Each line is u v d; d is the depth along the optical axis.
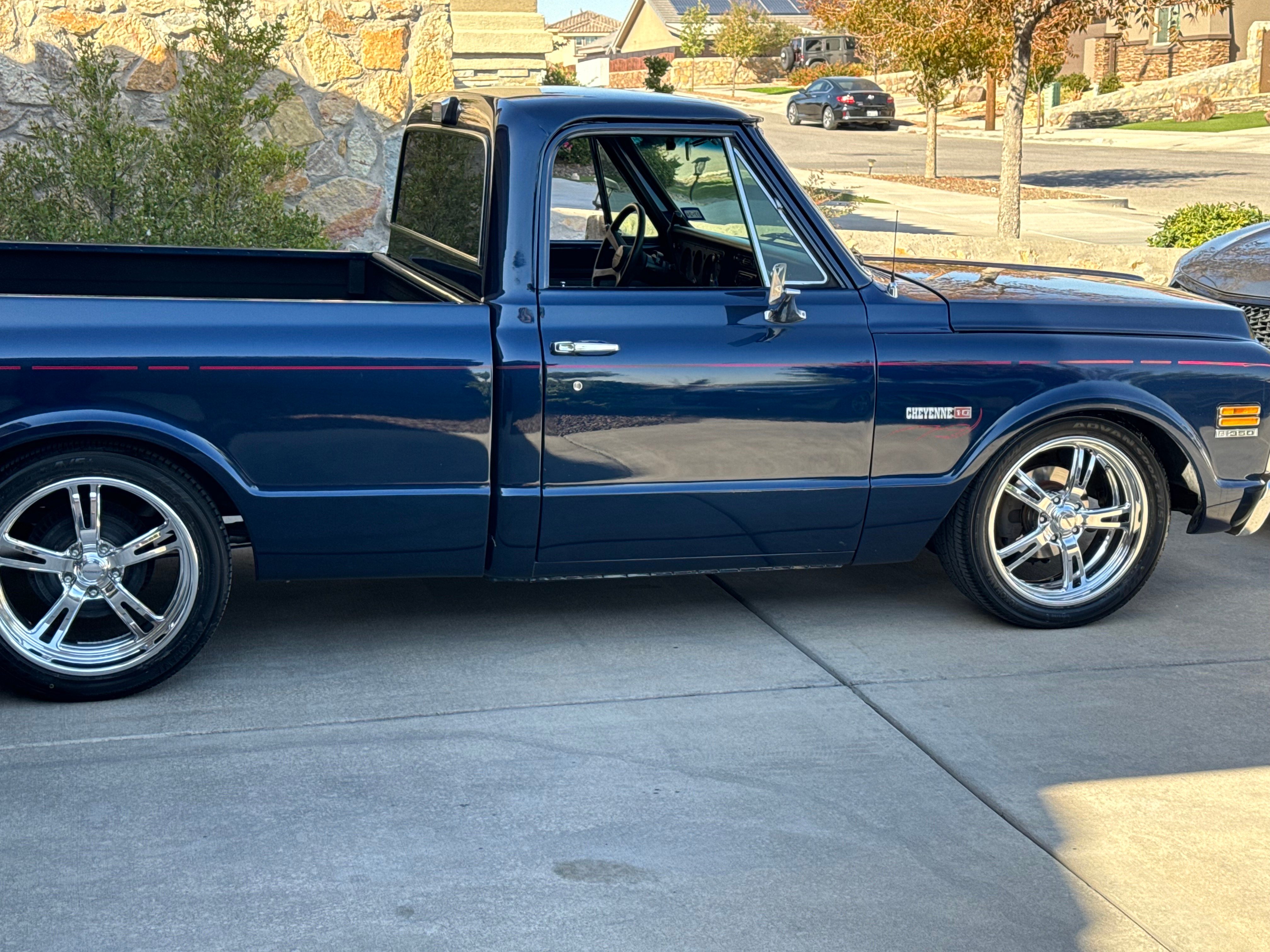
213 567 4.04
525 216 4.19
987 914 3.09
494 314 4.16
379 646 4.56
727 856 3.30
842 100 39.69
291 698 4.12
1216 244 7.31
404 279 5.02
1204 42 42.94
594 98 4.30
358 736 3.88
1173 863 3.34
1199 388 4.75
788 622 4.90
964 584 4.81
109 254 5.20
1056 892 3.19
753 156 4.37
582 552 4.40
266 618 4.79
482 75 11.84
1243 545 6.02
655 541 4.43
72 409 3.79
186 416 3.89
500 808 3.49
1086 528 4.84
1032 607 4.82
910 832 3.44
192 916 2.99
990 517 4.70
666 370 4.25
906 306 4.53
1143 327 4.76
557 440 4.21
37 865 3.16
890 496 4.56
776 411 4.38
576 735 3.92
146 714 3.98
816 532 4.57
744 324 4.34
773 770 3.74
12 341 3.75
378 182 8.80
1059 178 26.08
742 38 67.31
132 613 4.17
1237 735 4.04
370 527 4.15
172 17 8.06
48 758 3.68
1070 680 4.43
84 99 7.78
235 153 7.48
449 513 4.19
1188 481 4.91
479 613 4.90
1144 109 40.12
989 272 5.34
